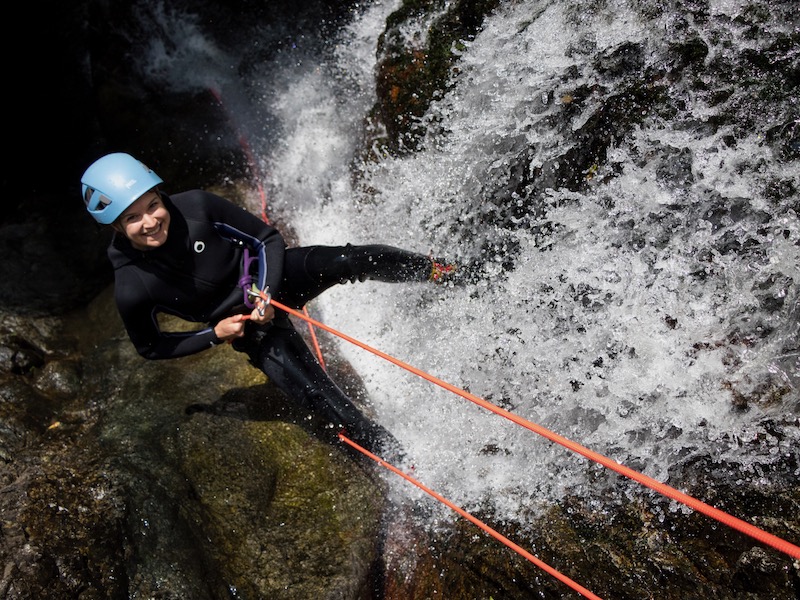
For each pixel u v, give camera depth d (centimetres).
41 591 263
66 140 547
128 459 324
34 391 370
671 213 320
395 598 308
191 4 574
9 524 285
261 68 527
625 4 339
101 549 282
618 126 335
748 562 249
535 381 338
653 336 312
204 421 348
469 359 362
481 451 333
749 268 299
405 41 401
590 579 269
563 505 298
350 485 332
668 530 275
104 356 395
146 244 277
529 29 365
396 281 344
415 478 332
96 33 555
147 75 552
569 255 345
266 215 474
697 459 287
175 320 417
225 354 389
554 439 239
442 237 396
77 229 483
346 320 412
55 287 444
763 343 291
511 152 369
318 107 494
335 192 465
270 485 333
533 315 350
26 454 330
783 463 273
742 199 304
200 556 297
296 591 295
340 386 376
